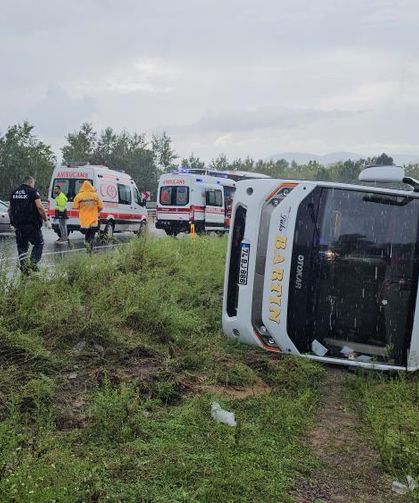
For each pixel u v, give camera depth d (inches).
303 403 203.9
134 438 158.7
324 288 240.1
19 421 159.2
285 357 242.2
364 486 153.9
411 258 237.8
